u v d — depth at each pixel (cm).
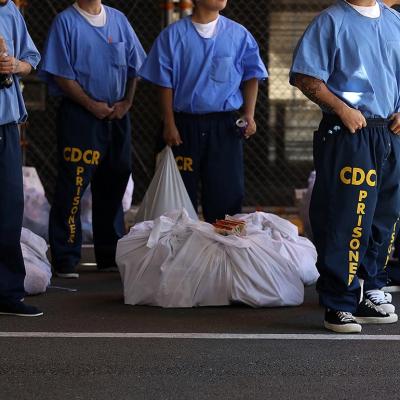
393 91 588
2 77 606
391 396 458
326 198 587
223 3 771
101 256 862
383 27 588
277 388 470
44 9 1212
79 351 542
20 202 631
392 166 601
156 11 1216
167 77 785
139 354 536
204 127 792
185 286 681
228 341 570
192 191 805
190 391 464
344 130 581
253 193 1270
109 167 838
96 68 803
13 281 643
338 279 589
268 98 1262
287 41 1248
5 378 486
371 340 574
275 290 677
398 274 749
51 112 1234
